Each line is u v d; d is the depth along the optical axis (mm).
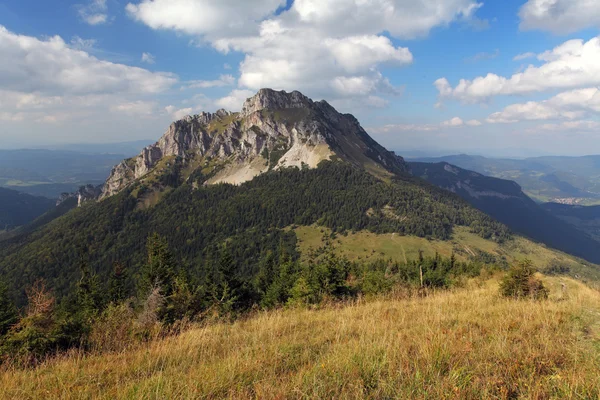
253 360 6266
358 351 6078
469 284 24266
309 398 4492
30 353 8539
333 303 18141
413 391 4523
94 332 9945
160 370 6273
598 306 9711
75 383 5957
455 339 6684
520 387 4582
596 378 4547
